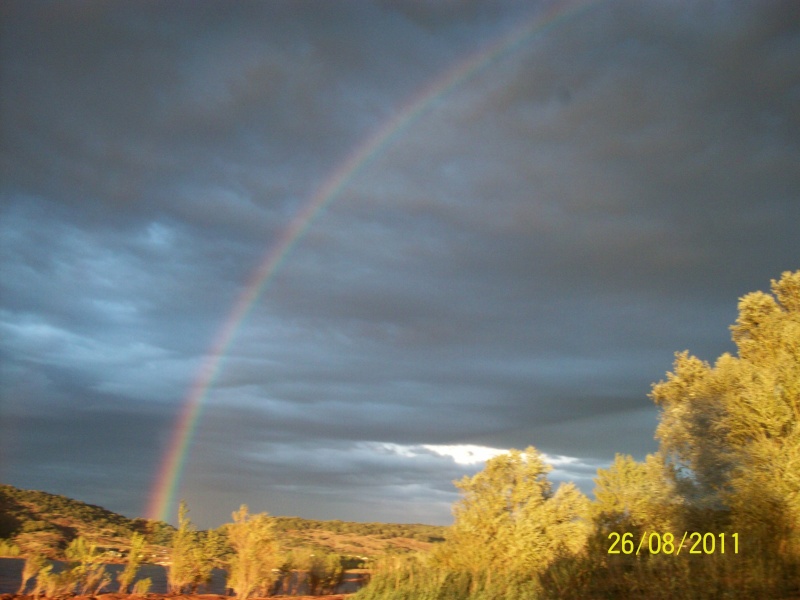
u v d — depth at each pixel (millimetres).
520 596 17766
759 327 26141
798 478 17938
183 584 24594
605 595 16484
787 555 16047
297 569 27266
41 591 20562
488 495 23656
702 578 14609
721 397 22625
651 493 22703
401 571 21312
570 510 23281
